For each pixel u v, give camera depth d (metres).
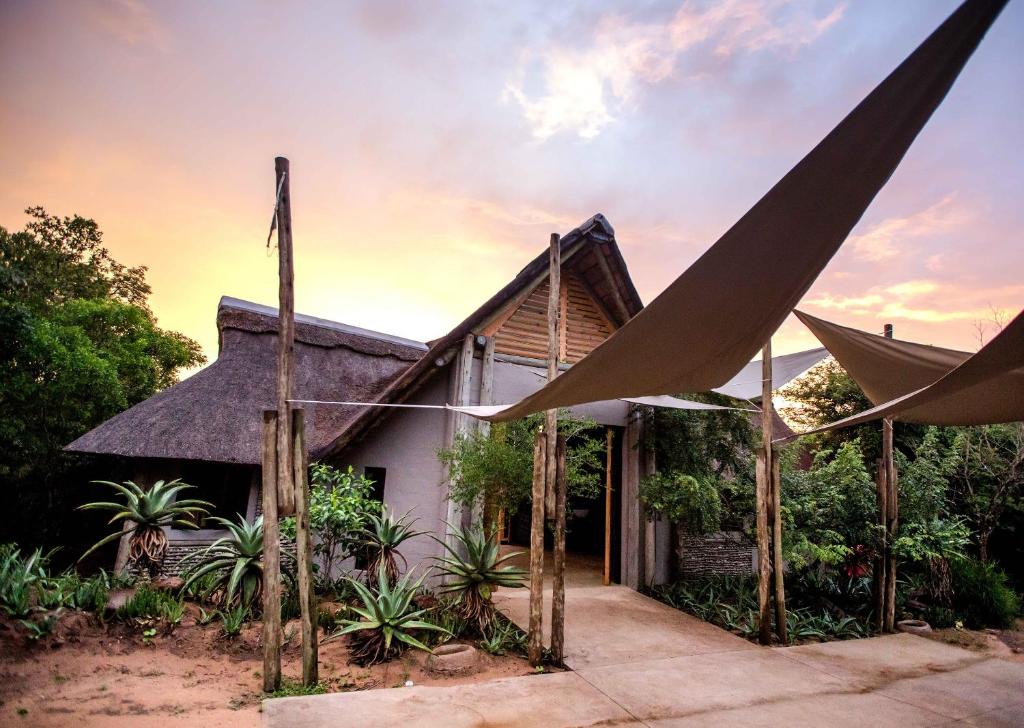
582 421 8.55
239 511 9.09
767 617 6.89
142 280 18.88
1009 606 8.42
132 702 4.29
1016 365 3.73
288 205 4.98
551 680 5.40
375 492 9.23
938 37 2.12
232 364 9.94
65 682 4.50
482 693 4.98
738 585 9.45
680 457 9.28
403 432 9.04
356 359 11.58
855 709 5.03
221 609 6.34
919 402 4.84
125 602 5.80
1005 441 10.70
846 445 9.02
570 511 9.20
